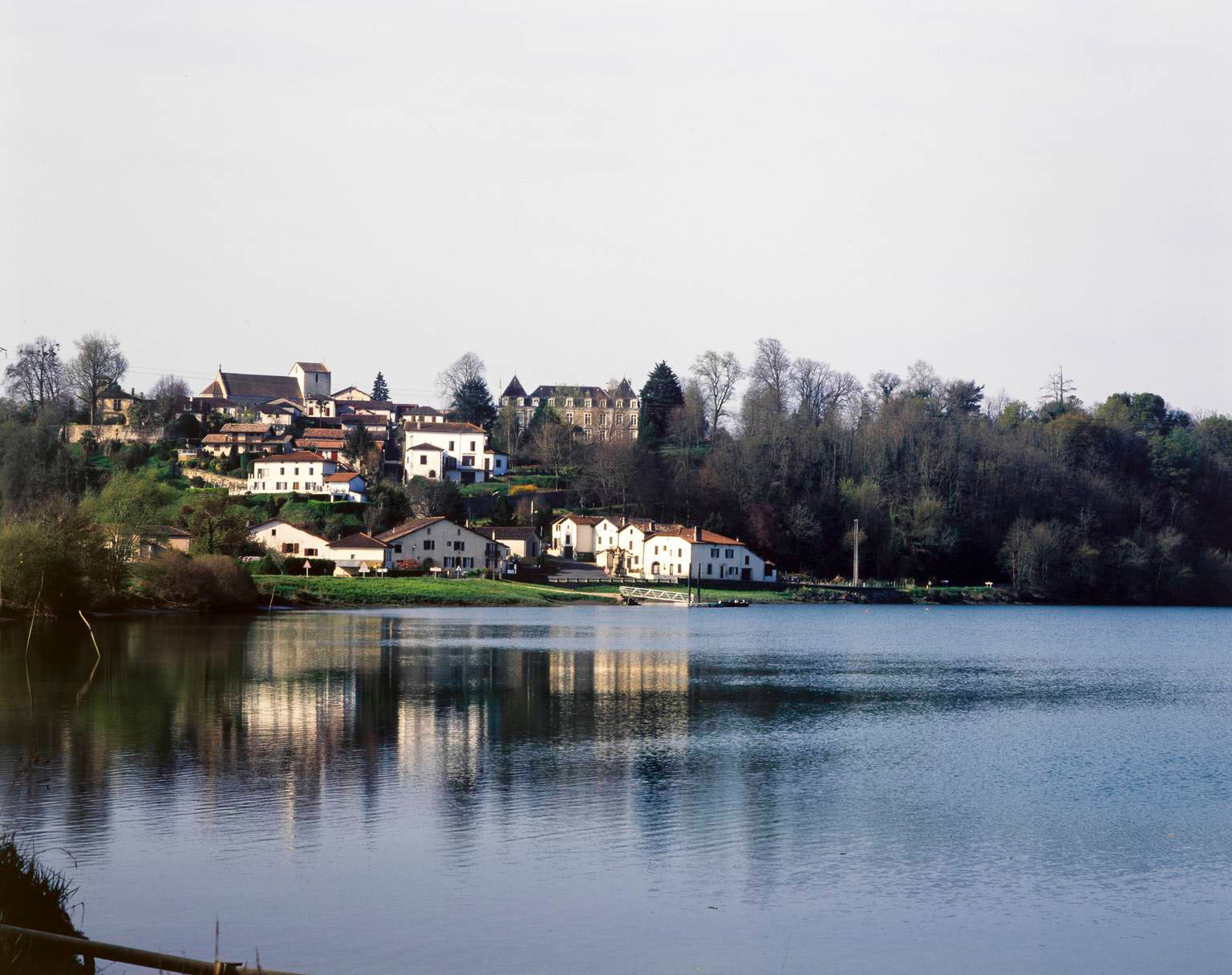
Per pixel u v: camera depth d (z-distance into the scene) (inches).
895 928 1396.4
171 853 1578.5
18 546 4402.1
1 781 1925.4
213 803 1822.1
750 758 2278.5
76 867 1517.0
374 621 5393.7
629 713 2783.0
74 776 1967.3
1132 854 1684.3
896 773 2174.0
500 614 6284.5
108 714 2529.5
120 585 5216.5
